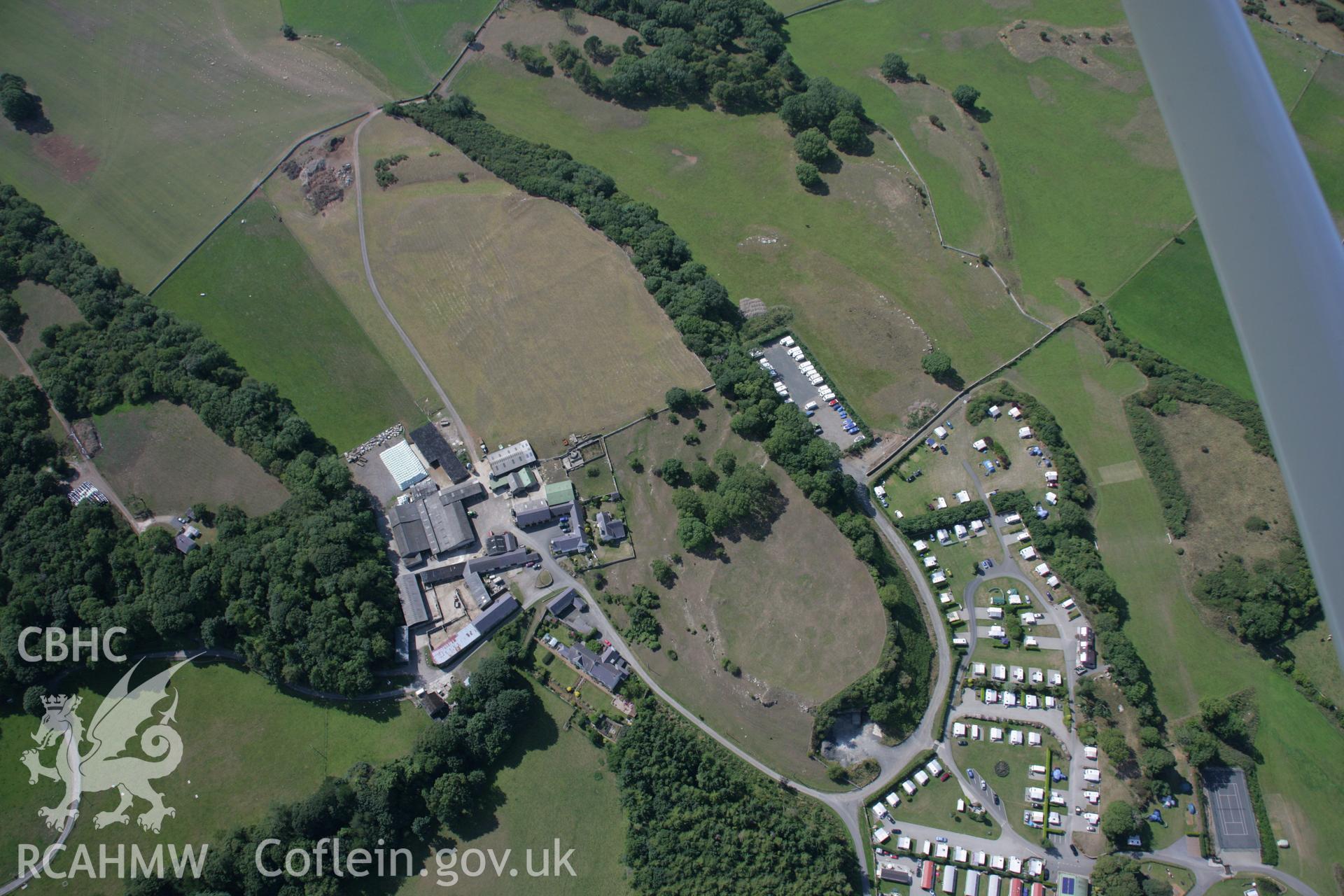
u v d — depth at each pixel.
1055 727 182.50
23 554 188.00
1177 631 188.50
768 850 168.38
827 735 183.75
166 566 186.75
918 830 177.12
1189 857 171.12
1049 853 174.00
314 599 186.12
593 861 171.00
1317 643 183.75
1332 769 174.88
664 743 175.75
